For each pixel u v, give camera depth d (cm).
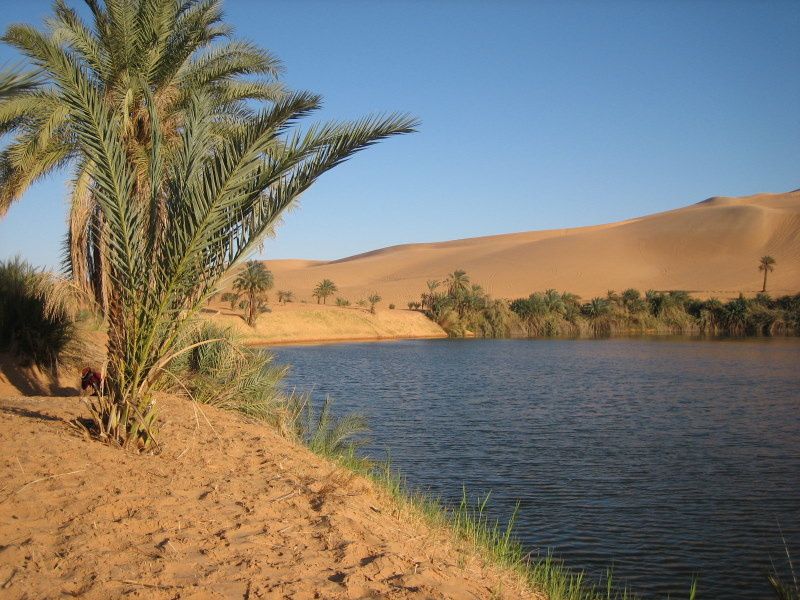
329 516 562
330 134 663
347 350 6544
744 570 1086
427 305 10794
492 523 1270
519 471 1689
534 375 4184
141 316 682
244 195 668
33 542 435
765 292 11225
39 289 1243
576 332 9731
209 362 1150
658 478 1634
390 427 2317
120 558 428
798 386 3484
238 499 579
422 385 3641
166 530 488
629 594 984
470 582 521
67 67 636
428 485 1538
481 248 17500
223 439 814
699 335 9188
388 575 467
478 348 6919
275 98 1373
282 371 1340
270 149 798
